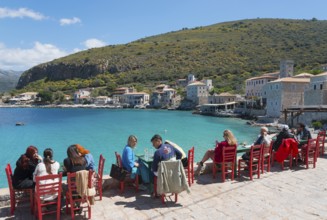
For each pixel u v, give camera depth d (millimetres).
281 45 182375
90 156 8797
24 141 39781
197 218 7207
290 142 11500
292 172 11203
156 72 191125
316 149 11773
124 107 151750
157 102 141375
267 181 10109
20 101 188500
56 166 7656
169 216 7324
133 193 8992
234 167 10516
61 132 49719
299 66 134000
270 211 7641
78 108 151375
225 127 58719
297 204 8109
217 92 125438
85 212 7566
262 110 77750
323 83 59781
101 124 64562
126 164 8984
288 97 69062
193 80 152250
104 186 9289
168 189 7898
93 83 199625
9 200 8164
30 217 7336
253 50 186000
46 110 130875
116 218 7219
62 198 7746
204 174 10992
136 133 48469
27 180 7562
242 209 7762
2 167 24906
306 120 55406
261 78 98438
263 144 10703
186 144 36656
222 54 190250
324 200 8414
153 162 8219
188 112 112375
